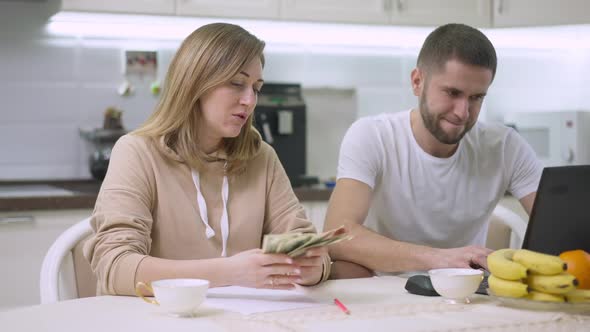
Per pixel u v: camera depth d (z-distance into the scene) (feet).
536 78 12.46
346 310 4.06
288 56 11.30
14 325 3.73
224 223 5.36
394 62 11.81
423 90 5.83
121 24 10.19
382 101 11.80
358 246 5.62
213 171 5.44
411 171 6.25
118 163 5.16
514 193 6.68
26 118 10.11
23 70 10.06
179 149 5.32
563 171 4.58
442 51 5.59
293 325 3.75
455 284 4.21
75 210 8.59
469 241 6.52
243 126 5.51
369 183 6.11
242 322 3.81
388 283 5.01
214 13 9.71
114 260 4.57
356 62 11.64
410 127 6.31
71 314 3.98
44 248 8.45
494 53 5.63
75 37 10.26
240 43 5.16
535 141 11.36
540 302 4.06
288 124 10.57
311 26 10.53
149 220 5.02
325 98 11.47
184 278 4.43
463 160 6.34
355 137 6.24
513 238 6.70
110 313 4.00
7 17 9.95
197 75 5.15
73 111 10.31
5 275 8.30
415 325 3.77
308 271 4.72
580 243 4.66
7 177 10.06
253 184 5.60
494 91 12.34
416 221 6.32
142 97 10.62
